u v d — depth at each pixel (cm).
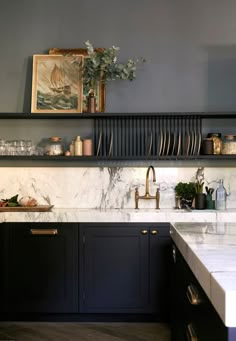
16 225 295
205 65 341
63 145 344
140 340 260
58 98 336
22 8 347
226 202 335
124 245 292
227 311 80
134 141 338
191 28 342
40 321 300
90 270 293
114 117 329
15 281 295
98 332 276
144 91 341
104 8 344
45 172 344
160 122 337
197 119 334
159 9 343
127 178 341
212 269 98
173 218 290
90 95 323
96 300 294
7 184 345
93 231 293
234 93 339
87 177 343
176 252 177
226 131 339
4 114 318
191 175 339
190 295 125
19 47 346
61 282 294
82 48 343
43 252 294
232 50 340
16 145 325
